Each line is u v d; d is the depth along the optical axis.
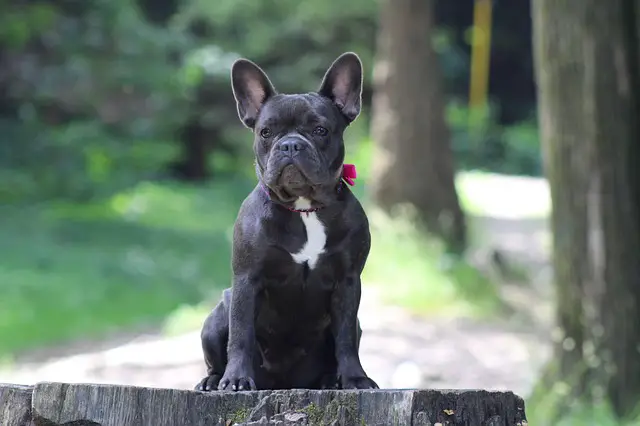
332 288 5.10
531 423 9.71
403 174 19.78
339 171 5.05
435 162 19.86
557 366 9.98
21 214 24.23
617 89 9.77
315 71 32.00
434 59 20.09
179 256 21.20
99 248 21.22
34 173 26.16
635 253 9.84
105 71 26.69
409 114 19.86
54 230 22.81
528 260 20.84
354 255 5.04
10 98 26.55
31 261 19.06
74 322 14.66
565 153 9.93
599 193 9.81
